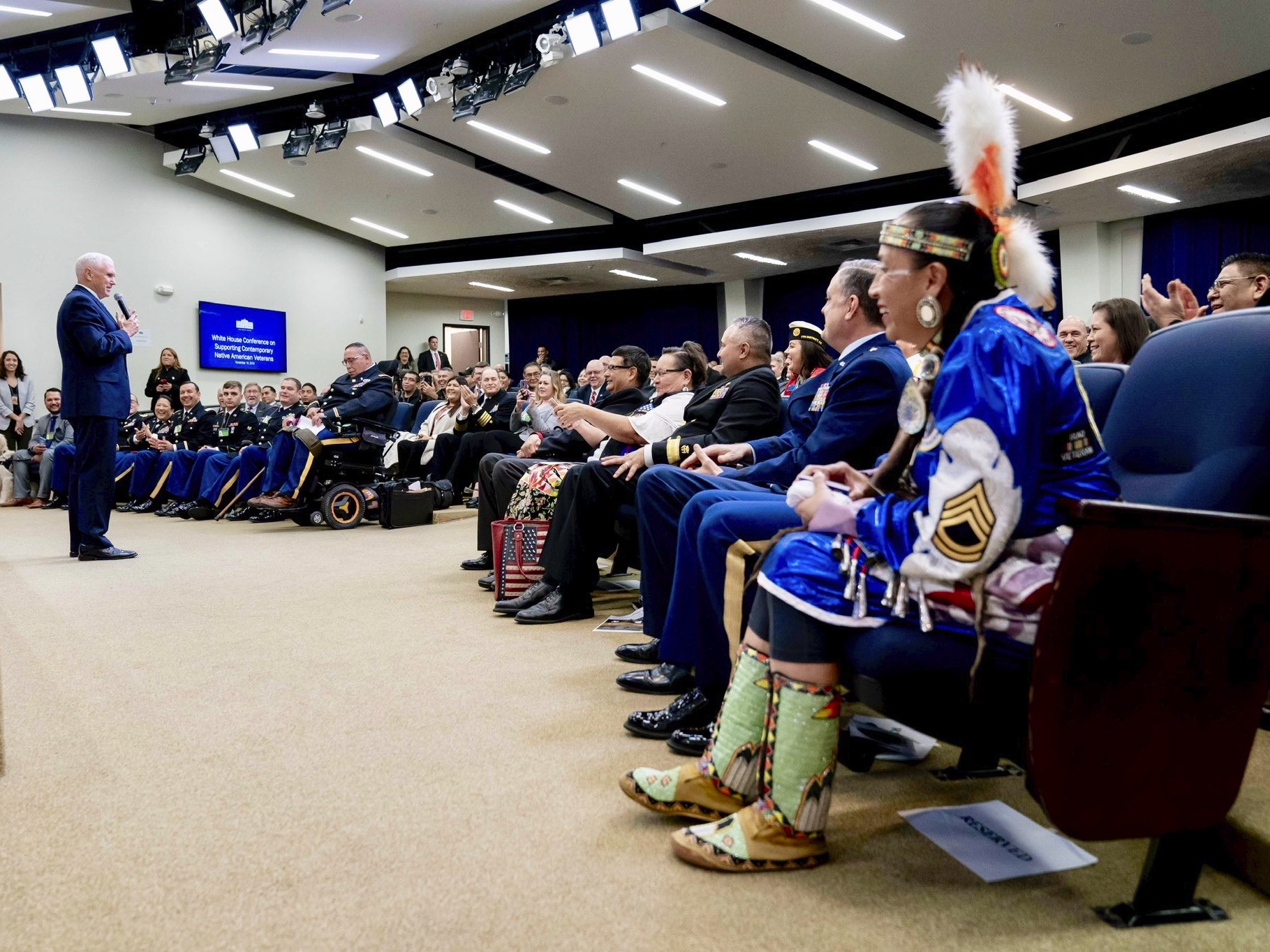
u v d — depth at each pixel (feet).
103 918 3.30
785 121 25.89
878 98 25.17
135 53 23.45
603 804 4.37
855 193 32.22
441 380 24.45
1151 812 3.19
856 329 6.18
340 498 17.84
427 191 34.09
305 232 39.27
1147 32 19.66
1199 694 3.19
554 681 6.59
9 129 30.96
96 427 13.26
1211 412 3.61
